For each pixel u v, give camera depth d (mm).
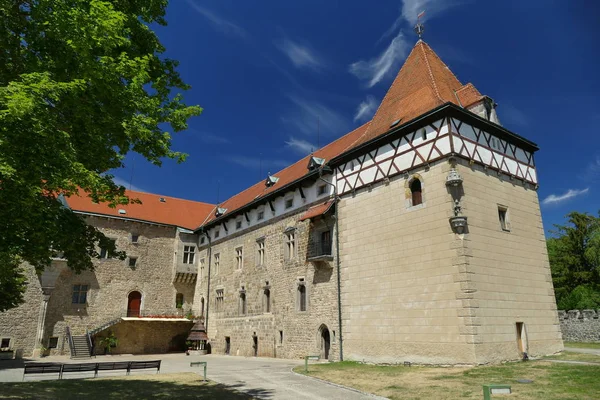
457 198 16406
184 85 12500
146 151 11195
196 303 36562
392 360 17500
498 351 15672
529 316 17609
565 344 24703
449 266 16109
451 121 17234
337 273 21328
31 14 9188
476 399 9969
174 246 37875
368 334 18859
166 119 11430
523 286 17859
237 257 31672
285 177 30797
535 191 20547
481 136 18375
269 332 26281
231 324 30719
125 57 10016
